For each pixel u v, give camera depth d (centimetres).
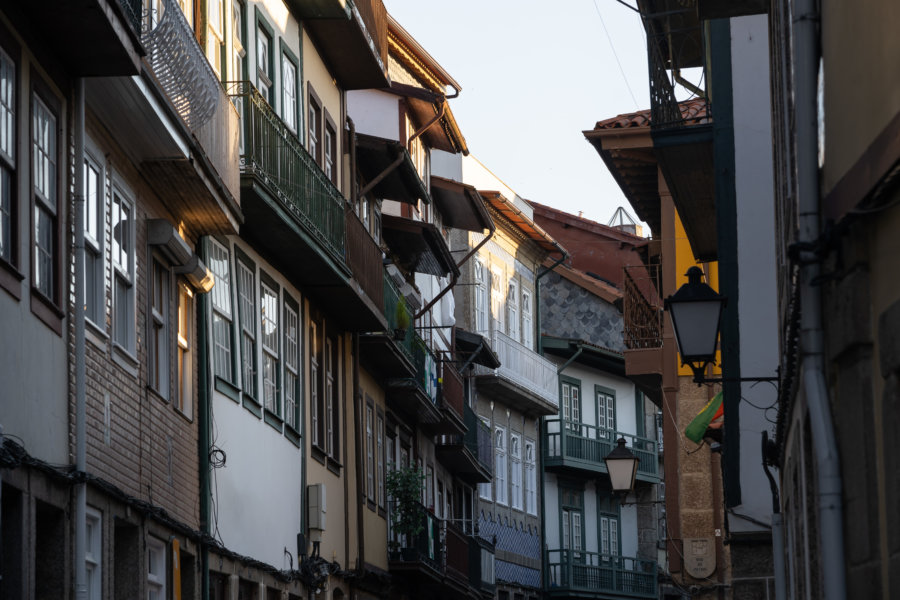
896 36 709
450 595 3738
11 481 1164
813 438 844
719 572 2947
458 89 3912
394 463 3331
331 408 2702
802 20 906
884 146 719
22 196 1239
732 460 1966
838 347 813
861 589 777
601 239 5959
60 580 1302
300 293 2461
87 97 1467
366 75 2719
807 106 897
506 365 4841
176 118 1561
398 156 2931
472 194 3841
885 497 733
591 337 5769
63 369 1337
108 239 1523
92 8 1271
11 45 1229
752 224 1972
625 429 5847
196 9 1888
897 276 716
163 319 1744
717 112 1997
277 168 2058
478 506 4659
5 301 1178
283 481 2294
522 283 5309
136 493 1579
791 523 1477
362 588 2877
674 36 2323
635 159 2986
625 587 5609
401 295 3088
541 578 5275
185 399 1823
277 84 2261
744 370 1958
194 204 1770
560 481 5459
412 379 3253
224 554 1933
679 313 1472
